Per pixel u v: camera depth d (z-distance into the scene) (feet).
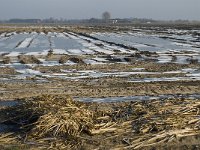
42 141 33.42
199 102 43.75
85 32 225.56
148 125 37.09
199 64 84.33
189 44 138.00
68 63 85.97
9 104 48.26
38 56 97.19
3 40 154.61
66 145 32.78
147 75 70.03
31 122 36.58
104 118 39.14
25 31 234.58
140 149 32.71
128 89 57.36
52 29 273.54
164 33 213.05
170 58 95.76
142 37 178.70
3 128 36.88
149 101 46.21
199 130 36.88
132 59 91.97
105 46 129.39
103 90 56.70
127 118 39.27
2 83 61.72
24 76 69.00
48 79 66.13
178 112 40.45
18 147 32.24
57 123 35.12
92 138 34.68
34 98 41.19
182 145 33.60
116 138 34.78
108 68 78.38
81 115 37.29
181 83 62.85
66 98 40.91
